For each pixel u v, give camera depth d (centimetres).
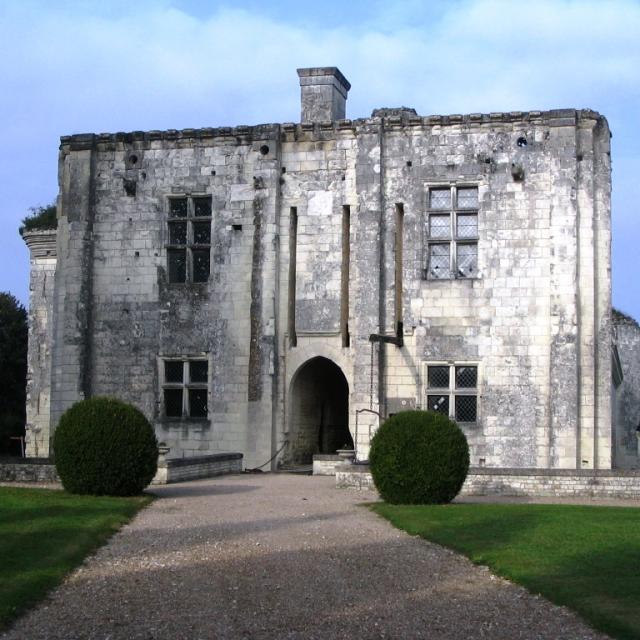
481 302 3170
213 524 1867
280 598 1255
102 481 2278
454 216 3225
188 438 3362
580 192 3139
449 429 2233
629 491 2448
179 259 3450
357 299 3247
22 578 1327
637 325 4934
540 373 3116
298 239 3347
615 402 4219
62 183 3556
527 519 1872
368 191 3266
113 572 1410
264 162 3375
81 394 3438
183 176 3444
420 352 3198
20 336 5816
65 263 3516
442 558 1525
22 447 5231
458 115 3216
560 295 3108
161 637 1086
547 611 1196
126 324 3444
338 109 3669
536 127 3184
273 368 3306
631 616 1148
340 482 2591
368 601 1243
